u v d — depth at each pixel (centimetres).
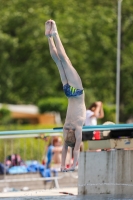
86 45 6153
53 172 2881
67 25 6116
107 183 2188
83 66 6188
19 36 6297
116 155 2169
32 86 6556
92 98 5959
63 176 2842
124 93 5853
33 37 6206
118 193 2158
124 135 2186
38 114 6988
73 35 6109
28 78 6425
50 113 6844
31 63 6362
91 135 2208
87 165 2247
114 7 6106
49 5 6291
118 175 2161
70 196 2183
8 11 6284
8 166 2848
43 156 3019
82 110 1822
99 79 6159
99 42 6097
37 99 6975
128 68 5775
